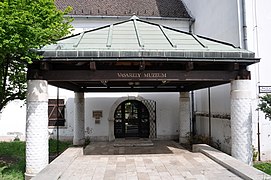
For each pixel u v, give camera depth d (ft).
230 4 33.76
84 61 21.94
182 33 28.99
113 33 27.55
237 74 24.58
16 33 19.97
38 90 22.71
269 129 30.91
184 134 40.40
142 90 40.34
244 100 24.36
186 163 24.88
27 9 21.13
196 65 25.20
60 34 25.22
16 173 24.04
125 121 46.03
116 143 38.83
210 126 39.65
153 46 23.34
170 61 22.29
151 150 33.40
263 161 30.22
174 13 49.26
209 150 28.96
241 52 22.89
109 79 23.36
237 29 31.99
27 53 20.86
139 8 49.60
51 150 37.37
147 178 20.27
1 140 44.62
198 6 46.06
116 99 45.47
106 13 47.24
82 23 46.32
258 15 31.63
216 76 24.38
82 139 38.83
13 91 29.68
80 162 25.93
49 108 45.29
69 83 32.32
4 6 20.03
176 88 40.52
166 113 46.06
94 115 45.14
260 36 31.48
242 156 24.27
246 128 24.29
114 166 24.22
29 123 22.67
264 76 31.17
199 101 45.62
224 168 22.62
